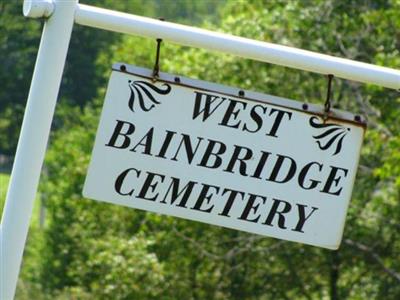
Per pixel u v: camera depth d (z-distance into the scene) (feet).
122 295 80.33
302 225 21.71
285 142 21.67
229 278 83.15
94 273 89.92
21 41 235.40
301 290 84.28
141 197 21.56
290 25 76.23
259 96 21.62
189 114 21.57
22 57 237.86
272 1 81.05
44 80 21.04
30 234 154.30
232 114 21.62
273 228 21.68
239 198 21.63
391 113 68.54
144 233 84.07
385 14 70.59
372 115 74.33
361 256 82.79
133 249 81.05
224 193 21.62
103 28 21.42
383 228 81.71
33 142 21.03
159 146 21.57
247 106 21.62
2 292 20.97
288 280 83.51
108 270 83.71
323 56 21.62
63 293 120.78
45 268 123.95
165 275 81.56
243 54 21.52
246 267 83.15
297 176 21.68
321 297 84.64
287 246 82.48
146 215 83.46
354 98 76.02
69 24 21.09
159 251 82.89
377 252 82.28
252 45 21.48
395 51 69.31
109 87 21.54
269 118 21.66
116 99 21.56
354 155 21.72
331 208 21.72
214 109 21.61
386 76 21.54
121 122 21.54
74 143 124.16
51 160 128.16
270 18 77.56
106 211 89.40
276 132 21.67
